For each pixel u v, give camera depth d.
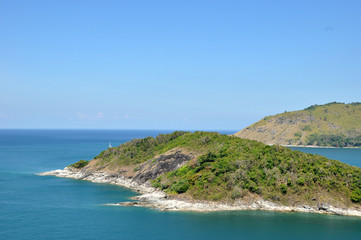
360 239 85.00
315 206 108.75
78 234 84.00
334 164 121.75
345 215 104.81
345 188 112.00
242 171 116.38
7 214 100.25
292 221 97.94
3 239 79.69
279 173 117.56
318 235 87.19
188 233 86.44
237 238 83.75
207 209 107.62
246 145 136.75
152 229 88.81
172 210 106.94
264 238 84.31
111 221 94.94
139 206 111.62
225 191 112.69
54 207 109.19
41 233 84.31
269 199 111.31
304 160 123.19
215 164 122.56
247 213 104.75
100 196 126.50
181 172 130.75
